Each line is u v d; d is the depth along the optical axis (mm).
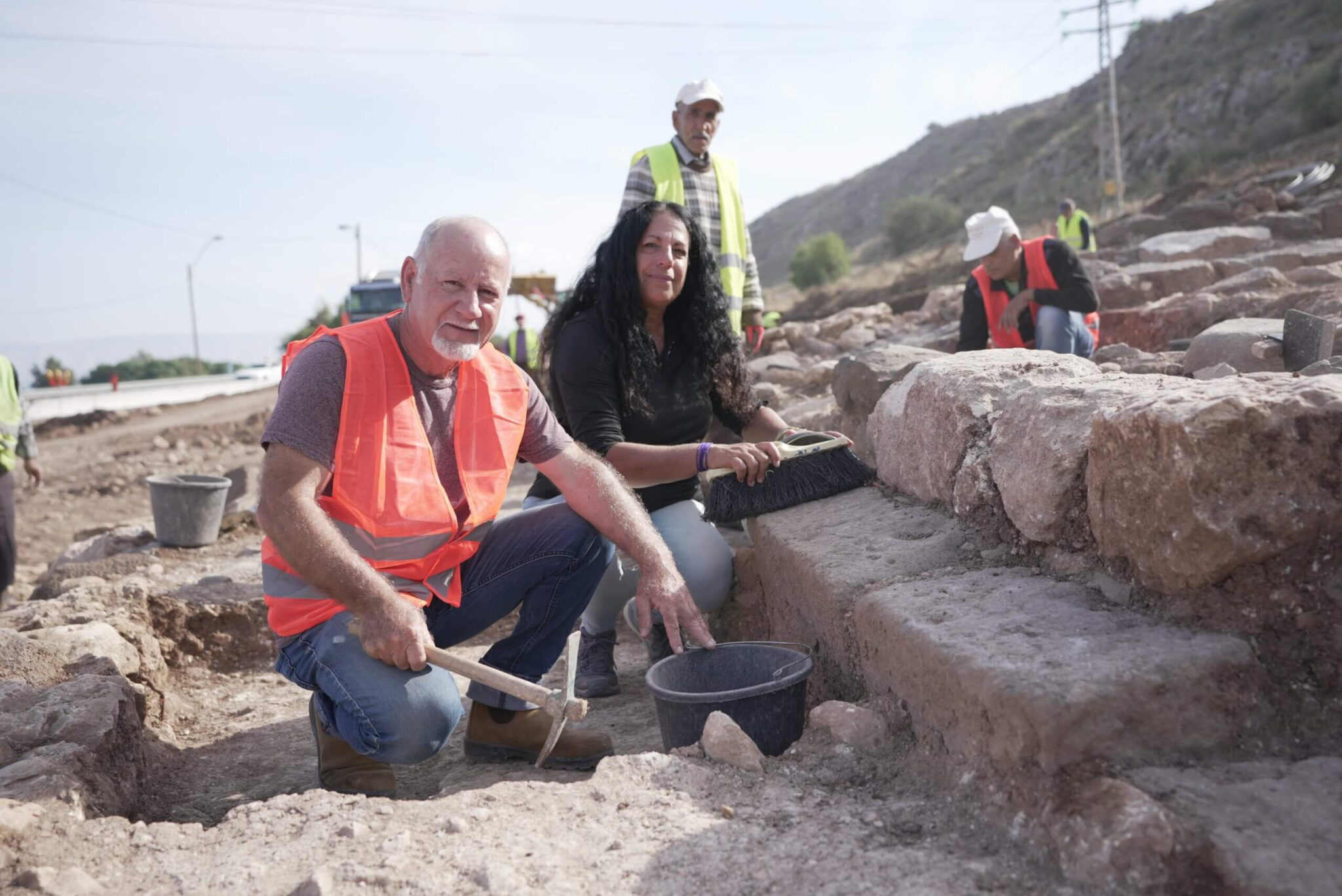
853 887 1639
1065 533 2383
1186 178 24578
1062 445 2377
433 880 1747
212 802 2660
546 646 2766
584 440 3180
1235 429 1854
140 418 20484
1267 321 4004
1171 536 1954
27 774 2225
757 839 1829
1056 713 1718
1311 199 10633
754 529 3434
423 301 2355
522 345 14945
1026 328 4844
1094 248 11516
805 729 2410
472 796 2098
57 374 40062
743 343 4973
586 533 2703
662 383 3371
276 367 36562
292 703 3537
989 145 63688
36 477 5273
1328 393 1883
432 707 2316
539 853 1824
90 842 1999
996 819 1793
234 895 1751
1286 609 1893
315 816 2045
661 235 3180
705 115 4547
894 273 21812
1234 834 1525
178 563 5113
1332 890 1397
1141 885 1507
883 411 3449
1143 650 1862
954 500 2861
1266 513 1860
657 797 2031
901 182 71500
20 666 2982
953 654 1988
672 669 2553
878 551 2773
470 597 2703
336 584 2189
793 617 2996
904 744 2184
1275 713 1823
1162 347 5742
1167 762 1740
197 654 4047
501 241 2424
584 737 2656
